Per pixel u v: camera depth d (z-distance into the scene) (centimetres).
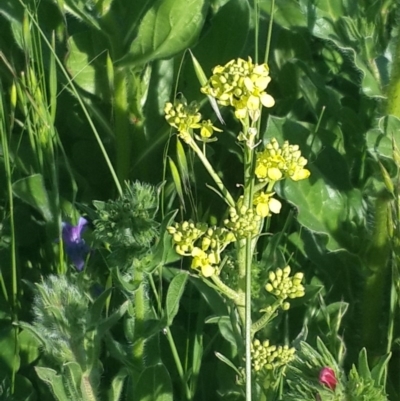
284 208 113
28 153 117
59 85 121
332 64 125
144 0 113
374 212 106
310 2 108
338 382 83
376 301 108
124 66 114
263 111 122
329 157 108
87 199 119
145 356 99
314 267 113
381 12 113
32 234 115
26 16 107
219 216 117
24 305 108
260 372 89
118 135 117
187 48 111
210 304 97
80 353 90
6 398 99
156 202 90
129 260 90
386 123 102
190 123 87
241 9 117
